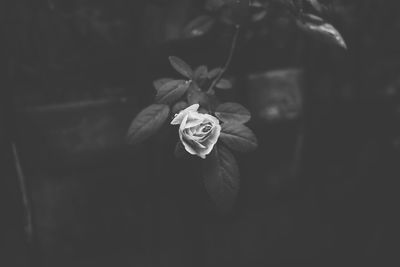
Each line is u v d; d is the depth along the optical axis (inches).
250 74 34.1
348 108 37.9
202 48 33.1
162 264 35.3
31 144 31.2
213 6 28.7
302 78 35.2
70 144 31.5
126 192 33.7
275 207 37.2
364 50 37.2
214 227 36.0
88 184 32.6
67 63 31.6
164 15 32.3
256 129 34.7
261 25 32.9
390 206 39.3
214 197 24.2
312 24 27.4
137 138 24.9
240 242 36.6
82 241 33.4
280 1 28.4
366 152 38.8
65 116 31.2
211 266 36.3
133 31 32.2
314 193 38.1
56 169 31.8
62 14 30.9
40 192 31.8
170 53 32.8
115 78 32.5
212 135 23.5
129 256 34.6
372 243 38.7
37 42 30.8
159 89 25.4
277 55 34.9
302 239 37.8
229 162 24.3
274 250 37.3
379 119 38.7
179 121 23.4
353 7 36.1
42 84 31.4
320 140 37.8
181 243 35.5
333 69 36.9
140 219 34.4
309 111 36.9
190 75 26.2
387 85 38.2
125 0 31.7
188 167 34.3
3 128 30.6
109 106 31.9
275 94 34.4
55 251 32.9
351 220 38.8
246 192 36.1
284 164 36.2
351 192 38.8
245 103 34.0
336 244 38.3
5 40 30.2
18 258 32.3
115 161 32.8
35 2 30.3
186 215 35.3
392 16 37.1
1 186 31.3
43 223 32.3
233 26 31.8
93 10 31.4
